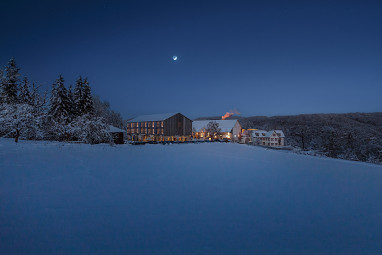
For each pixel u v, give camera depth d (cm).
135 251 360
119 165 1258
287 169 1297
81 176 911
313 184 903
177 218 506
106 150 2177
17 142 2219
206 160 1647
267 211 568
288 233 445
